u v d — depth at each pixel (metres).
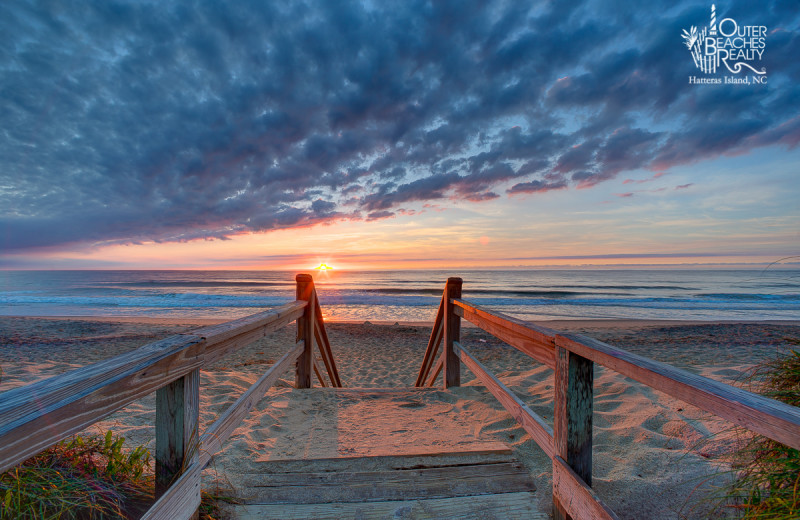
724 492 1.90
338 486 2.15
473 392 3.93
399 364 8.20
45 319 15.09
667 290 31.81
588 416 1.71
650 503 1.96
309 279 4.01
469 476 2.26
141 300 25.11
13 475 1.40
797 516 1.20
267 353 8.73
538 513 1.95
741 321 15.67
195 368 1.58
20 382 4.25
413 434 2.88
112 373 1.10
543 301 23.61
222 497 2.00
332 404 3.56
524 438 2.79
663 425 2.93
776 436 0.85
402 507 2.00
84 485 1.52
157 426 1.50
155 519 1.26
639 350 8.94
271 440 2.76
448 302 4.13
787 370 1.78
